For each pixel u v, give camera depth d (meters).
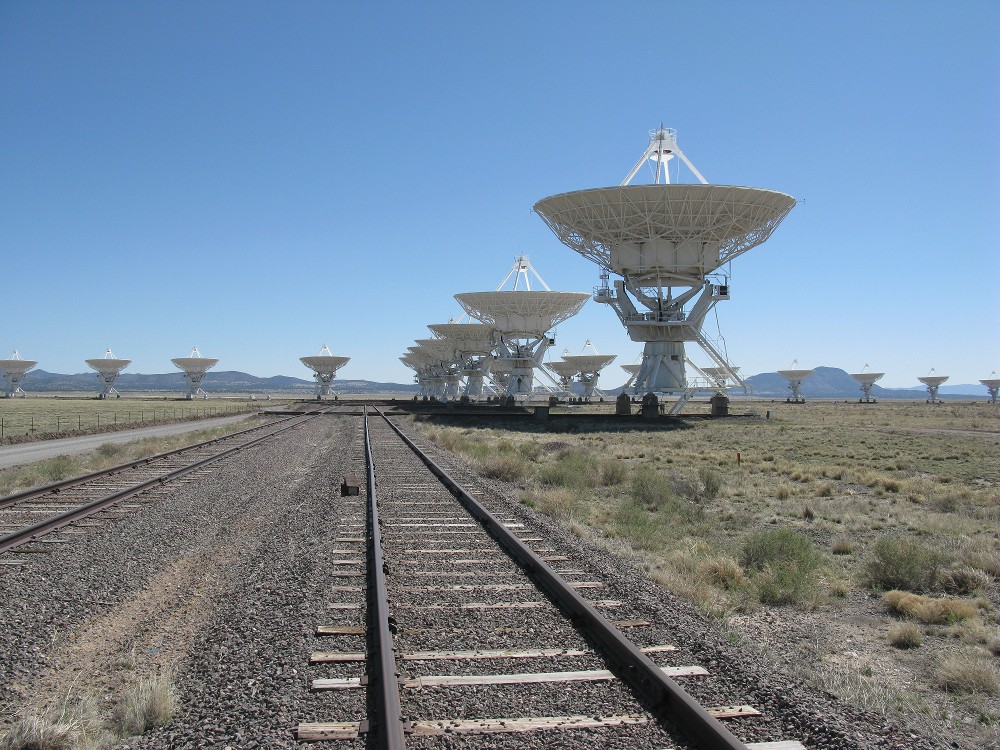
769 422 60.62
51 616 8.36
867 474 25.36
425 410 82.38
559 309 91.31
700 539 14.29
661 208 53.09
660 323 57.91
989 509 18.59
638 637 7.59
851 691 6.76
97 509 14.91
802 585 10.62
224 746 5.31
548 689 6.25
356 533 12.72
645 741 5.38
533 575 9.98
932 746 5.55
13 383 165.62
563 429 52.25
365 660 6.78
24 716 6.01
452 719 5.69
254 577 9.93
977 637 9.01
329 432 42.78
